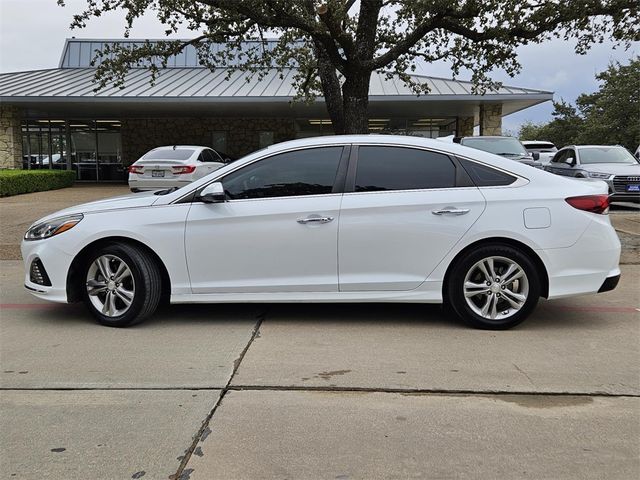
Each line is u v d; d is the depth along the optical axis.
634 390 3.74
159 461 2.89
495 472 2.79
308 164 5.10
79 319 5.45
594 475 2.76
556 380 3.89
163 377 3.97
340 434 3.16
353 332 4.97
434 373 4.02
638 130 36.44
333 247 4.96
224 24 10.01
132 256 5.02
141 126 25.75
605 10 8.38
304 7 8.38
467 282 4.98
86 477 2.76
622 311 5.67
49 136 25.92
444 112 23.14
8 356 4.42
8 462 2.89
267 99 19.42
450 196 4.94
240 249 5.01
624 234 10.35
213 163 14.30
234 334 4.93
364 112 9.59
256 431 3.20
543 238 4.86
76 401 3.60
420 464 2.86
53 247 5.14
